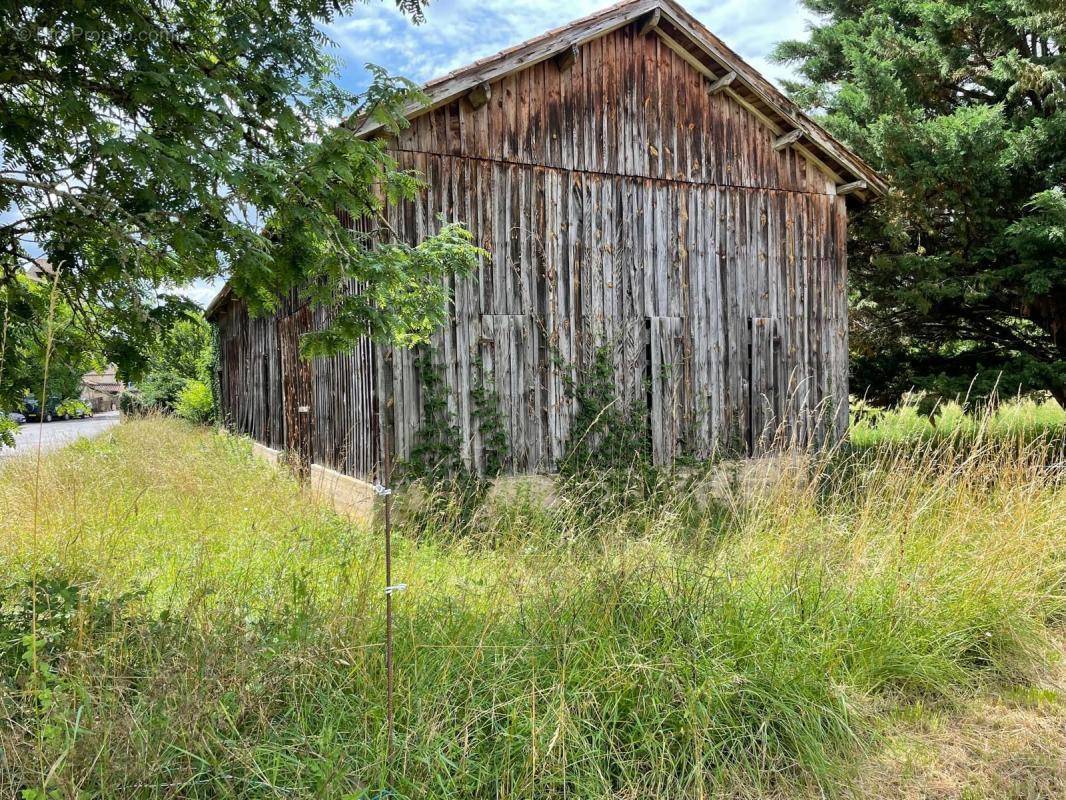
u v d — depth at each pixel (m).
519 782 2.57
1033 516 4.91
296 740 2.54
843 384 9.50
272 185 3.11
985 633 3.93
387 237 6.87
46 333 3.33
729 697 3.04
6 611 3.23
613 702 2.95
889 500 5.01
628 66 8.15
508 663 3.04
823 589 3.93
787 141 8.88
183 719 2.39
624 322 8.13
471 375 7.35
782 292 9.11
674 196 8.43
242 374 15.26
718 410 8.67
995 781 2.94
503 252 7.52
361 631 3.12
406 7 3.28
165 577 4.45
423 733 2.64
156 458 9.41
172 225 2.94
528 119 7.64
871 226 11.08
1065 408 10.41
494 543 5.30
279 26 3.25
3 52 2.76
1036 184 10.48
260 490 7.62
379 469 6.89
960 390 10.11
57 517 5.45
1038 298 10.42
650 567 3.69
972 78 12.34
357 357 7.52
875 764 3.04
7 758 2.18
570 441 7.85
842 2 16.12
